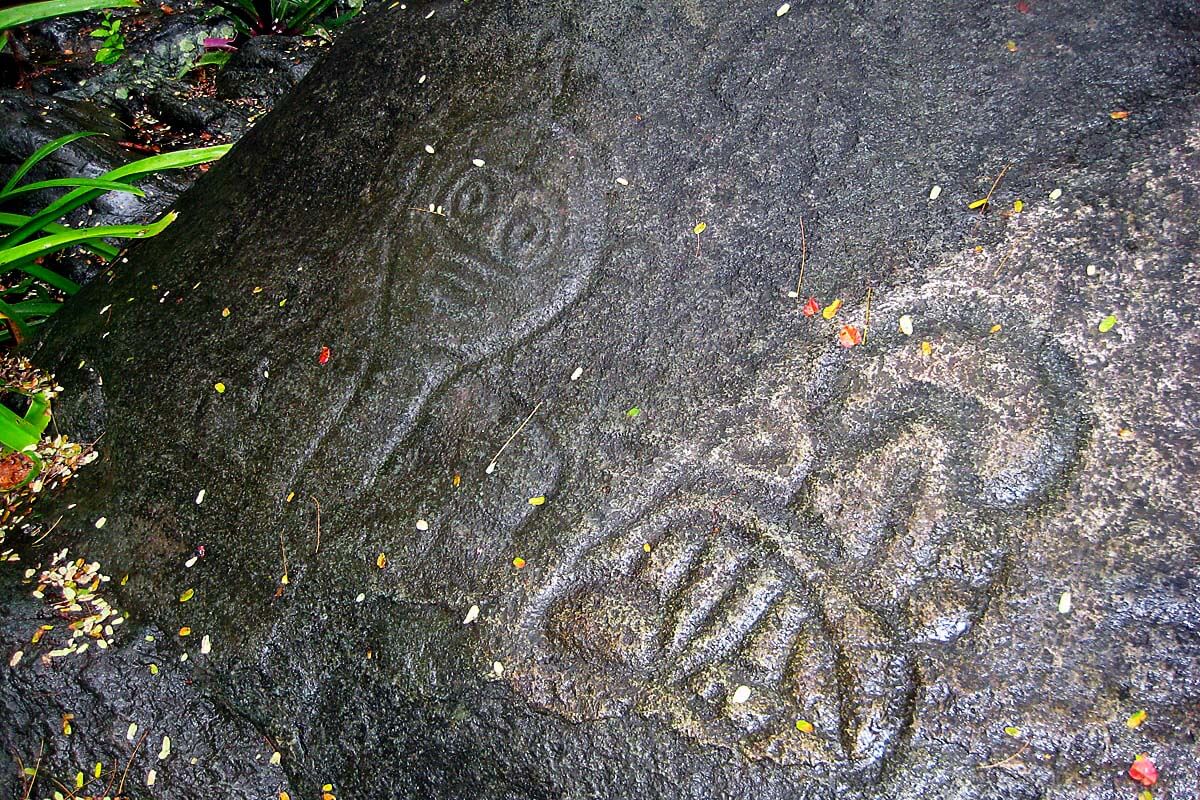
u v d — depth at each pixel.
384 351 1.23
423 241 1.26
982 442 1.00
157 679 1.21
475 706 1.07
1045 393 0.99
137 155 2.17
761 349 1.09
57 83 2.41
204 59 2.54
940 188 1.08
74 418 1.39
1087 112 1.07
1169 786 0.89
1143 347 0.98
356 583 1.15
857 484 1.02
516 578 1.08
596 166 1.21
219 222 1.44
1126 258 1.01
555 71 1.27
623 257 1.17
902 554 0.99
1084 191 1.04
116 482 1.32
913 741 0.95
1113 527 0.95
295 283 1.32
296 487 1.22
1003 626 0.95
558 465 1.11
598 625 1.04
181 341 1.35
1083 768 0.91
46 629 1.24
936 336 1.04
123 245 1.83
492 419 1.16
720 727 0.99
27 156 2.04
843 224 1.10
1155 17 1.08
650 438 1.09
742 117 1.18
